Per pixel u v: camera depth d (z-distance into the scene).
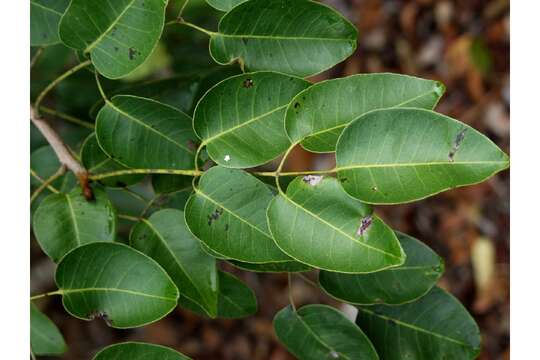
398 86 0.45
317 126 0.46
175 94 0.60
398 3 1.27
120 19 0.48
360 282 0.51
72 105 0.66
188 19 0.65
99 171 0.54
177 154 0.51
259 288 1.18
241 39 0.49
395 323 0.53
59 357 1.12
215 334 1.19
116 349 0.46
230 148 0.47
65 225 0.50
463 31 1.19
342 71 1.28
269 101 0.47
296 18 0.49
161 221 0.50
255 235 0.47
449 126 0.43
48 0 0.54
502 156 0.42
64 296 0.48
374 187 0.44
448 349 0.52
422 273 0.51
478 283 1.09
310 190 0.45
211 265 0.49
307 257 0.45
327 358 0.52
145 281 0.47
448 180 0.43
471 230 1.11
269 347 1.17
